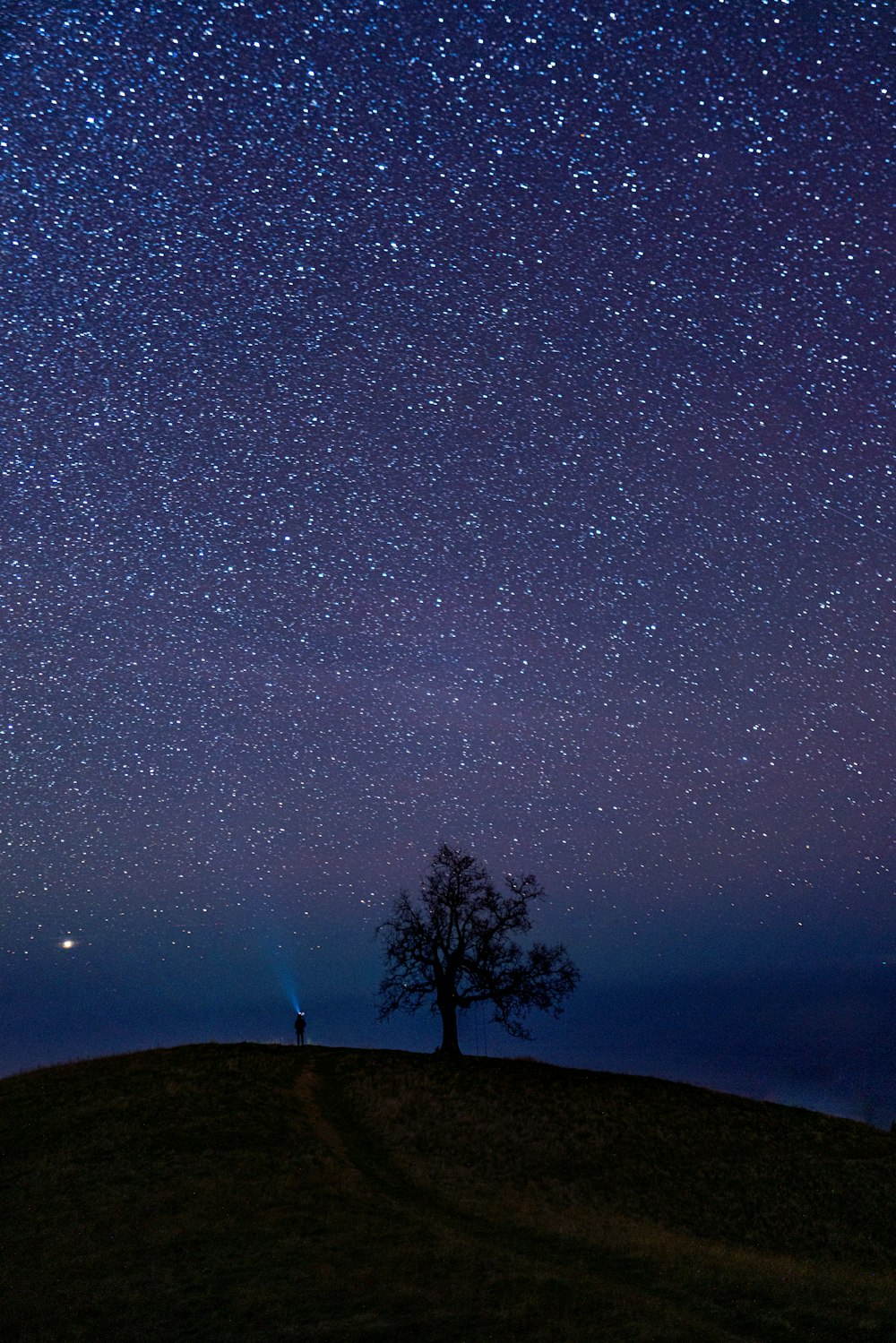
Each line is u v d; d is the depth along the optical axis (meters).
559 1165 35.84
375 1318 15.62
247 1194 25.33
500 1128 39.78
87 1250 20.62
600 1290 17.28
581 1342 14.25
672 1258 20.48
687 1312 16.11
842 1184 37.09
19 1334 15.77
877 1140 44.00
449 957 57.09
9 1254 20.59
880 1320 15.49
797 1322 15.38
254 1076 44.78
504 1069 51.66
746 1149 40.62
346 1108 41.41
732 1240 29.59
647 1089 49.47
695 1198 33.81
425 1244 20.59
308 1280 17.89
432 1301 16.44
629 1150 38.69
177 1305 16.75
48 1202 25.06
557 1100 45.44
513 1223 24.17
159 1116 35.47
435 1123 39.75
